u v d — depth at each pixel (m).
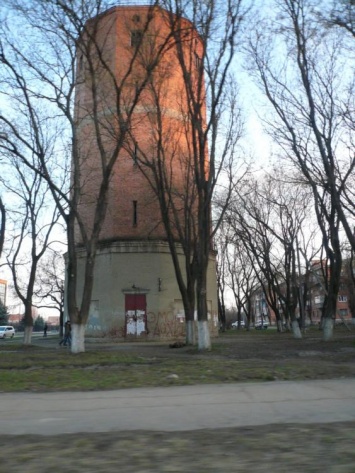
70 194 26.55
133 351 21.06
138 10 20.55
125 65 25.62
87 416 7.77
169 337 31.53
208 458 5.42
